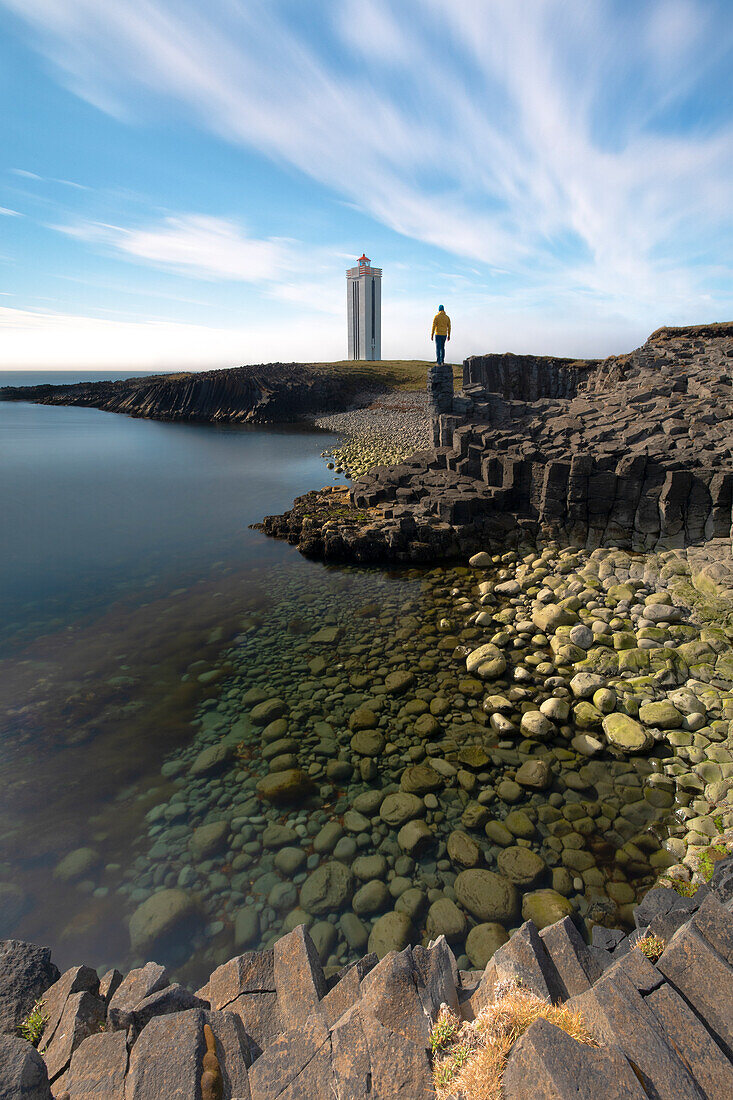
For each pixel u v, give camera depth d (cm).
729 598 1736
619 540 2400
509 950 557
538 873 924
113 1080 475
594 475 2405
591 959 561
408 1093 435
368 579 2330
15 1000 588
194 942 852
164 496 3972
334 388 9794
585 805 1081
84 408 12938
